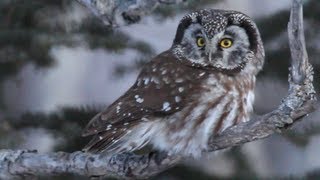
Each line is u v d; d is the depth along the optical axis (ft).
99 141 37.29
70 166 36.96
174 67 38.65
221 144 36.37
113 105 38.14
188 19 39.27
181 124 37.29
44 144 53.78
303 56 32.99
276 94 52.65
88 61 65.51
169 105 37.50
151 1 38.09
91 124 37.73
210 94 37.55
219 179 48.24
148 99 37.76
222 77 37.99
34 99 60.85
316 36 49.26
